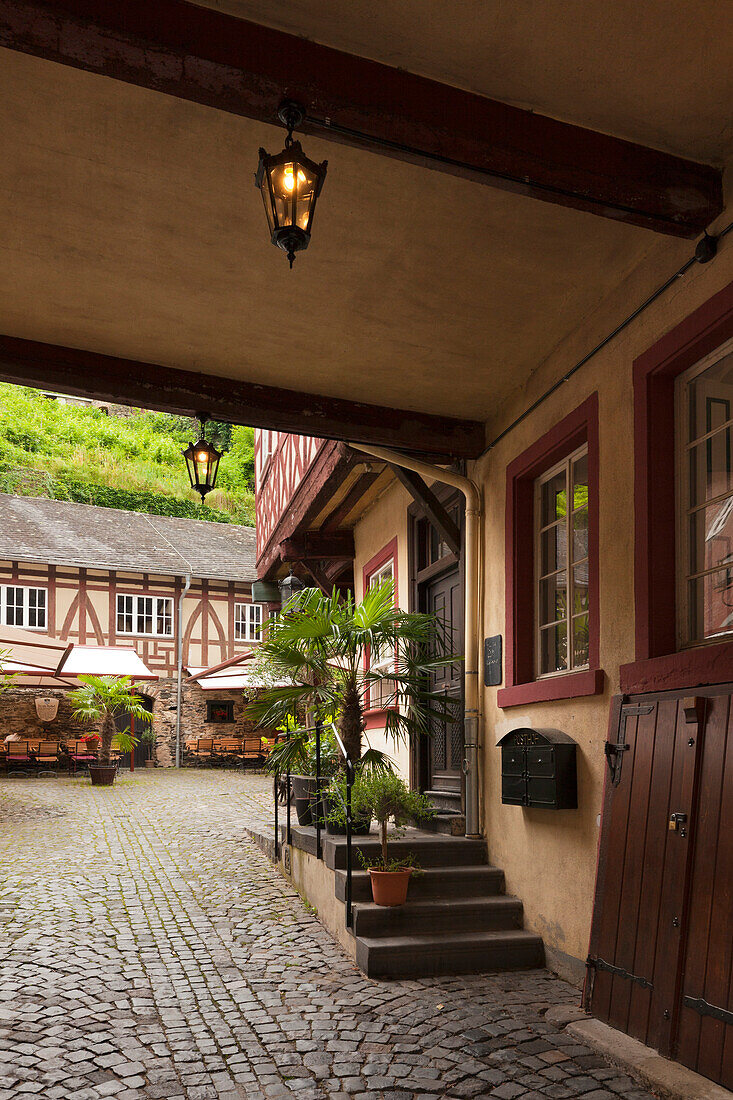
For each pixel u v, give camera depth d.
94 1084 3.79
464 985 5.22
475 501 7.41
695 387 4.77
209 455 6.70
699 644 4.55
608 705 5.13
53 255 5.12
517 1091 3.73
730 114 3.95
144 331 5.99
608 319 5.39
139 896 7.53
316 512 10.59
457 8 3.37
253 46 3.40
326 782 7.61
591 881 5.15
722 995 3.66
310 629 7.11
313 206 3.46
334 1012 4.71
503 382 6.74
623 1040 4.14
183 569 25.22
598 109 3.92
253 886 7.94
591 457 5.50
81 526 26.41
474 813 6.90
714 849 3.88
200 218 4.78
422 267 5.23
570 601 6.08
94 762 21.02
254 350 6.26
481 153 3.83
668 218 4.25
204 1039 4.32
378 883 5.88
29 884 7.93
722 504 4.47
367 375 6.64
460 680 7.64
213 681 22.64
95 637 24.19
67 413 43.66
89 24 3.16
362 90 3.58
